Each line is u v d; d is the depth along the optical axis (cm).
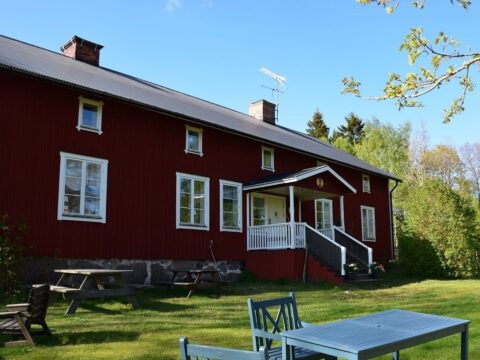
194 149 1608
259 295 1225
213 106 2177
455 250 1911
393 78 617
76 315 860
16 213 1141
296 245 1631
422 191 2075
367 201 2484
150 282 1403
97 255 1285
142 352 586
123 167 1386
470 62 589
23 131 1185
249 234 1744
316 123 5972
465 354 396
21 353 575
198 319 840
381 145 4625
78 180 1281
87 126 1318
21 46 1507
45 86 1248
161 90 1908
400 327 366
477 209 2216
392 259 2569
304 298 1170
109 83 1485
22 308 623
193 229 1557
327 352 311
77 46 1728
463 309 958
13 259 1087
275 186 1672
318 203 2145
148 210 1431
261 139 1780
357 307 989
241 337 681
